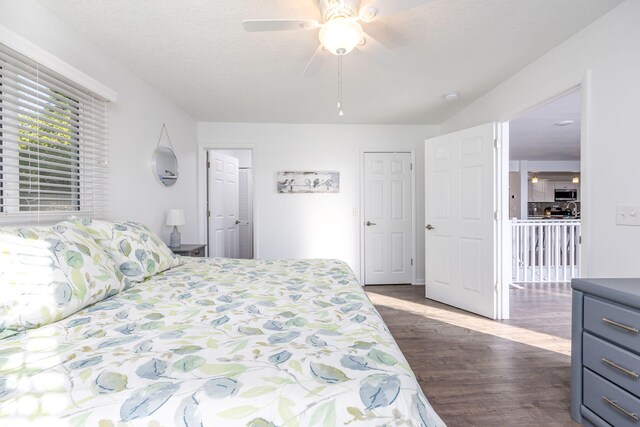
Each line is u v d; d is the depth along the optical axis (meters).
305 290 1.58
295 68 2.63
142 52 2.33
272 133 4.32
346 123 4.36
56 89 1.85
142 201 2.83
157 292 1.51
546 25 2.02
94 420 0.63
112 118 2.40
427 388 1.89
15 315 1.00
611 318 1.42
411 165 4.48
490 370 2.10
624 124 1.79
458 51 2.36
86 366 0.79
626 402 1.35
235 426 0.63
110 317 1.16
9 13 1.60
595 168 1.96
